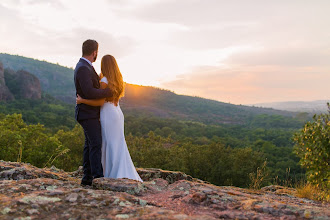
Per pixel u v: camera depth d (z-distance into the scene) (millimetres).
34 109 111812
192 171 31016
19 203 2043
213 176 30016
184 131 114625
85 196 2258
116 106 3334
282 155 64562
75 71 3117
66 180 3576
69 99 179625
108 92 3098
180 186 3035
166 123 121125
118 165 3252
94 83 3141
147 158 30359
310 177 4027
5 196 2219
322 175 3941
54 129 69938
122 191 2725
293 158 59656
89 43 3131
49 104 127375
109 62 3197
